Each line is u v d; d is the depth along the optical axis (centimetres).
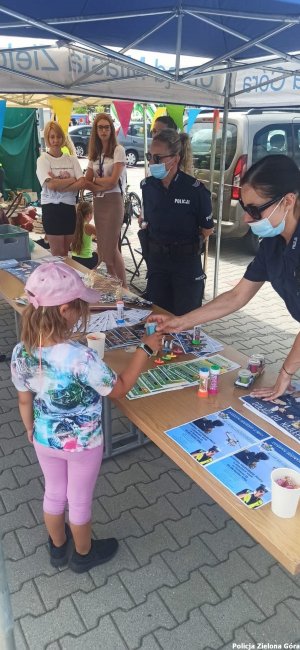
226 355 224
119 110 596
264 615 186
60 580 199
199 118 682
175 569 205
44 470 179
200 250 324
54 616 184
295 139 664
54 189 468
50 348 153
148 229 326
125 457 280
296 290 174
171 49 334
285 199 154
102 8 211
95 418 167
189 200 300
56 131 465
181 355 223
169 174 297
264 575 204
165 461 277
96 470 177
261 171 152
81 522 187
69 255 511
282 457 150
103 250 499
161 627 180
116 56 239
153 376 201
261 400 183
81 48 303
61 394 156
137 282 589
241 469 144
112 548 209
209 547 218
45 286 147
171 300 339
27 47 293
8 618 105
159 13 205
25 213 816
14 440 293
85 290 155
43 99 682
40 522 230
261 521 124
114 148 469
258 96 419
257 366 204
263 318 505
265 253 183
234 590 196
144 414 173
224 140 411
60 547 202
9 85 363
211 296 551
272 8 195
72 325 156
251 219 162
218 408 178
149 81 413
